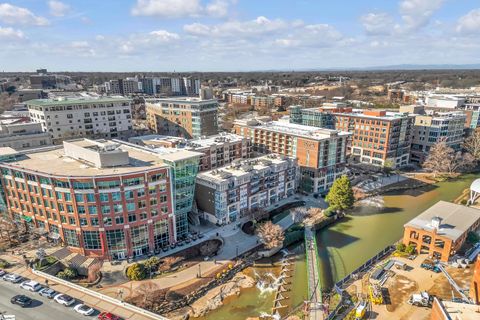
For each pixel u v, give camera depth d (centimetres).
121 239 8638
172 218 9344
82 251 8669
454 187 14850
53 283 7612
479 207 12131
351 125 17725
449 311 5397
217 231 10506
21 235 9512
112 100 18212
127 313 6706
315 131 14850
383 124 16262
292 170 13438
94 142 10112
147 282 7488
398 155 17300
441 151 15812
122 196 8325
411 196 13888
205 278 8162
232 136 16100
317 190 13838
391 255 9131
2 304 6838
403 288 7638
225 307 7312
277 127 16250
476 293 6950
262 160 12838
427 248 9150
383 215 12138
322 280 8244
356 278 8038
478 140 17138
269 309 7256
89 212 8294
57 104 16338
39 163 9306
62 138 16775
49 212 8912
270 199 12644
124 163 9006
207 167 13800
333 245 10044
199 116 18650
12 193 9538
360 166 17025
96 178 8038
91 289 7512
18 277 7662
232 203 11062
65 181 8144
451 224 9369
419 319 6675
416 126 18075
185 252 9144
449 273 8175
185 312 7056
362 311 6725
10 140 13588
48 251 8788
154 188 8750
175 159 9062
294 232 10119
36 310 6681
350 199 11562
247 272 8594
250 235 10350
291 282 8212
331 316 6731
